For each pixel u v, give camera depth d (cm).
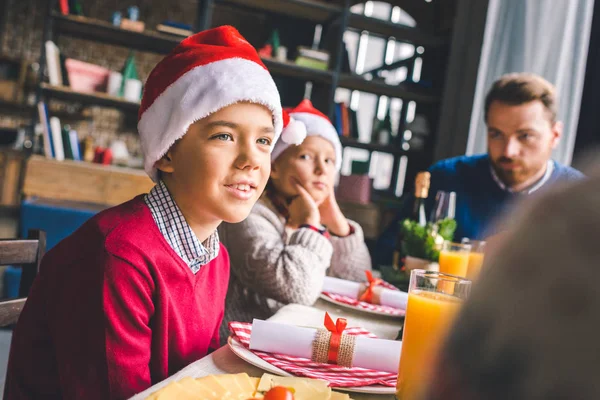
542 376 13
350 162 410
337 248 140
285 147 133
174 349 73
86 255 68
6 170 382
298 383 55
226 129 73
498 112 206
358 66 440
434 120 402
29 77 424
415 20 426
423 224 143
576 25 308
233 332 74
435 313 56
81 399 65
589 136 302
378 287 111
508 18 338
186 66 75
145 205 75
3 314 82
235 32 83
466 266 118
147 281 67
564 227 14
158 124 75
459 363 15
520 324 14
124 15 427
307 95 411
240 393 52
